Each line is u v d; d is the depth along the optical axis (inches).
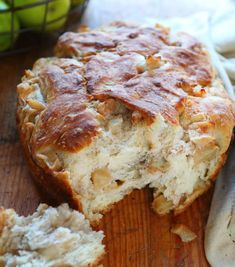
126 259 16.6
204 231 17.4
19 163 18.9
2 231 15.6
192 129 17.2
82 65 18.6
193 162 17.2
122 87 17.4
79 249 15.6
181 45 20.2
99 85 17.4
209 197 18.3
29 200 17.9
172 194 17.5
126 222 17.5
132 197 18.1
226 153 18.3
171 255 16.8
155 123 16.5
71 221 16.0
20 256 15.2
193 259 16.7
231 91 19.8
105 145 16.5
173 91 17.5
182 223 17.6
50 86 17.8
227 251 16.8
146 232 17.3
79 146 16.0
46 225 15.7
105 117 16.9
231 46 21.7
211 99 18.1
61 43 20.1
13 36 22.1
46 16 22.3
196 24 23.3
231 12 23.2
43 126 16.8
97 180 16.7
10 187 18.2
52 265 15.1
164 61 18.8
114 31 20.5
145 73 18.1
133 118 16.6
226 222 17.2
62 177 15.9
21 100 18.2
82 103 16.9
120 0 26.3
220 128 17.5
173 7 26.1
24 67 22.5
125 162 17.0
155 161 17.3
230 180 18.2
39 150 16.5
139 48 19.3
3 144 19.4
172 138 16.9
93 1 26.1
